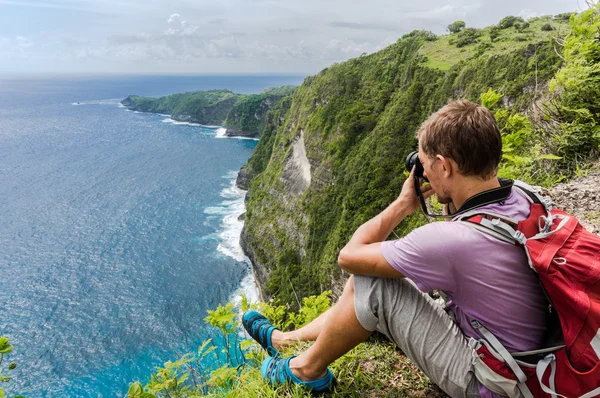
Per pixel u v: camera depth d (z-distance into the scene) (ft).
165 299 204.23
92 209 334.65
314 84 302.66
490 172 5.80
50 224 305.53
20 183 406.62
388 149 187.93
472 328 6.23
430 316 6.64
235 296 209.26
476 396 6.34
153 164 474.90
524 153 16.76
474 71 170.40
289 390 8.32
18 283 222.07
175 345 169.89
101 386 147.33
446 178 6.13
